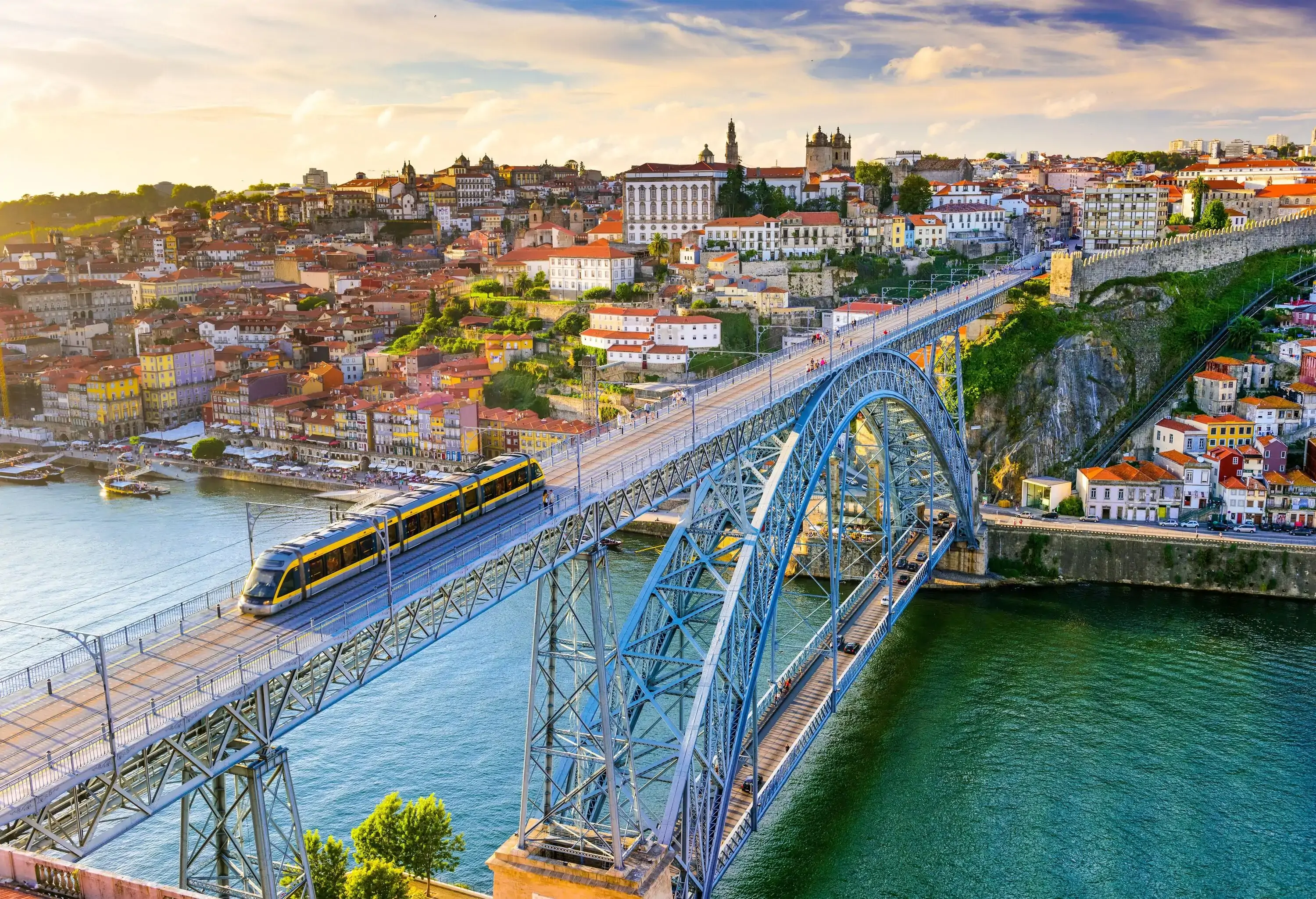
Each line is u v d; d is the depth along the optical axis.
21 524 177.12
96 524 177.00
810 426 94.06
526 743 62.81
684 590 72.88
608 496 66.38
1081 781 94.75
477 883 78.25
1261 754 99.44
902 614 137.50
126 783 41.22
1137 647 125.31
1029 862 83.38
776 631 121.56
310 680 48.53
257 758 45.38
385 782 92.25
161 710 41.56
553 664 63.31
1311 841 86.38
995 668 118.94
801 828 87.88
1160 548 149.12
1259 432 170.62
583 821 62.81
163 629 51.25
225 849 46.88
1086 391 187.50
